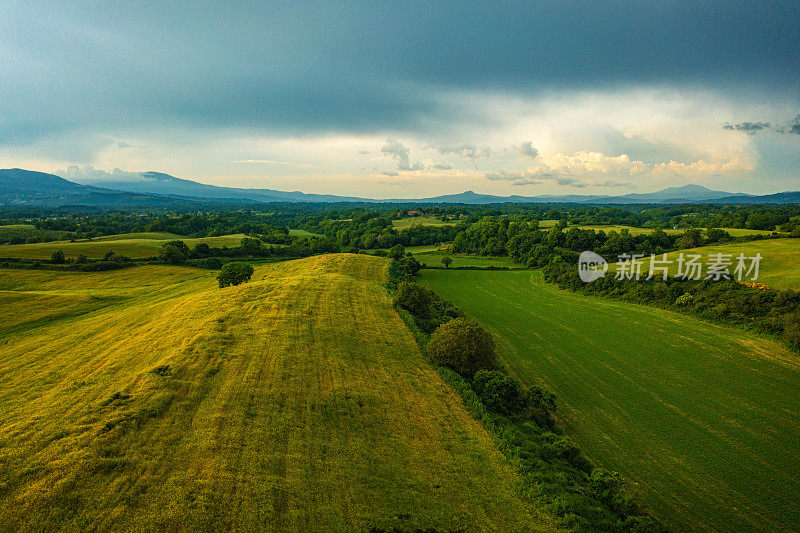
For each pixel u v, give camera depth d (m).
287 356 33.69
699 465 27.73
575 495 21.53
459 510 20.11
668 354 46.88
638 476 26.56
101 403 25.16
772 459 28.33
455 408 30.30
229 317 41.97
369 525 18.66
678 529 22.02
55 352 39.28
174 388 27.41
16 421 24.20
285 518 18.41
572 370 43.56
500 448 25.45
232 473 20.42
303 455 22.69
